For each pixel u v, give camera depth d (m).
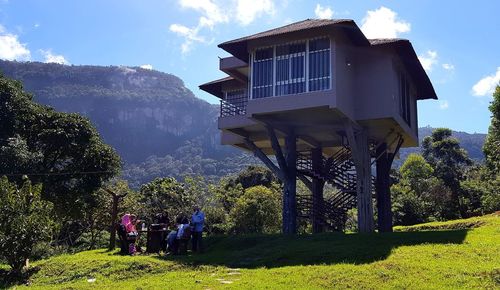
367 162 22.94
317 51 20.38
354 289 10.58
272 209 42.88
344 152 25.77
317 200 25.83
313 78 20.20
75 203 32.91
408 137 26.22
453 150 62.47
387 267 12.09
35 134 31.58
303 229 35.56
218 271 14.09
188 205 49.62
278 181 57.94
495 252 13.16
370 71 22.55
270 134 22.44
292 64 20.80
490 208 42.72
